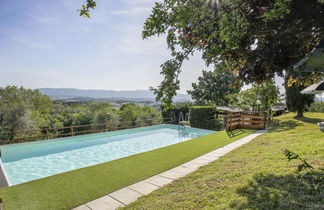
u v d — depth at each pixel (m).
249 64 3.87
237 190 3.53
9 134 13.43
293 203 2.79
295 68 2.87
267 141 7.73
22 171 7.95
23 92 23.14
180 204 3.36
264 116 11.90
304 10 2.62
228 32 2.92
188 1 2.60
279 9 2.31
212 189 3.78
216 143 8.88
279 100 15.02
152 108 20.91
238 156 6.09
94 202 3.88
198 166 5.80
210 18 2.88
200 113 16.23
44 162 9.06
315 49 2.66
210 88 28.55
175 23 2.81
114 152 10.84
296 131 8.66
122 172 5.51
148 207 3.46
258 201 3.01
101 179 5.03
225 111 18.52
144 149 11.50
